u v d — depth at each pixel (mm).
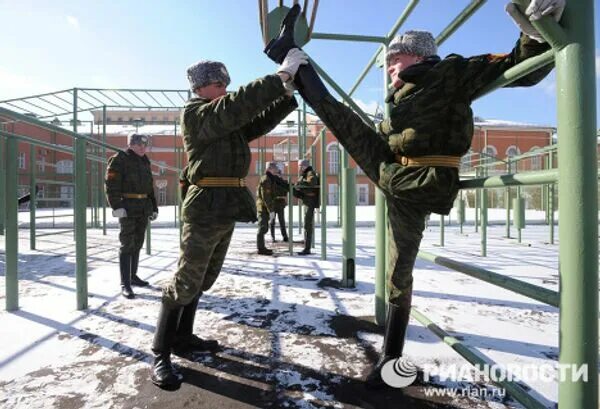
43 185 19422
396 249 1463
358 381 1544
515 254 4988
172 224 10359
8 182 2428
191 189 1601
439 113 1207
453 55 1224
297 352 1822
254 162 20562
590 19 762
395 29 2080
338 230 8695
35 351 1819
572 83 762
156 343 1542
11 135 2439
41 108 9156
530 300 2736
